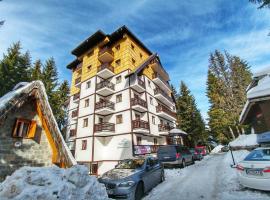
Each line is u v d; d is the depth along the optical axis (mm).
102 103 22969
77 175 4730
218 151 36844
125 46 26016
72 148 24906
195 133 34906
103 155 22250
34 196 3508
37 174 4070
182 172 12742
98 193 4980
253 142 18047
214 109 35594
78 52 30547
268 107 8781
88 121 23688
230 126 32781
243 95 33281
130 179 6805
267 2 6828
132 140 20312
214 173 10875
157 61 30203
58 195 3836
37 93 7219
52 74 30984
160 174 9844
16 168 6320
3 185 3791
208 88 39875
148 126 23062
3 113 5766
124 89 23719
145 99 24797
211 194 6801
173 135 28016
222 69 36781
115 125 22781
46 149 7395
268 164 5645
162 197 7098
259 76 11734
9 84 22812
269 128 8758
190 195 6973
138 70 23891
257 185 5734
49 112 7352
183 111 37000
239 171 6578
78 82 28828
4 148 6195
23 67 25141
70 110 29766
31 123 7086
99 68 25906
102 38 27391
